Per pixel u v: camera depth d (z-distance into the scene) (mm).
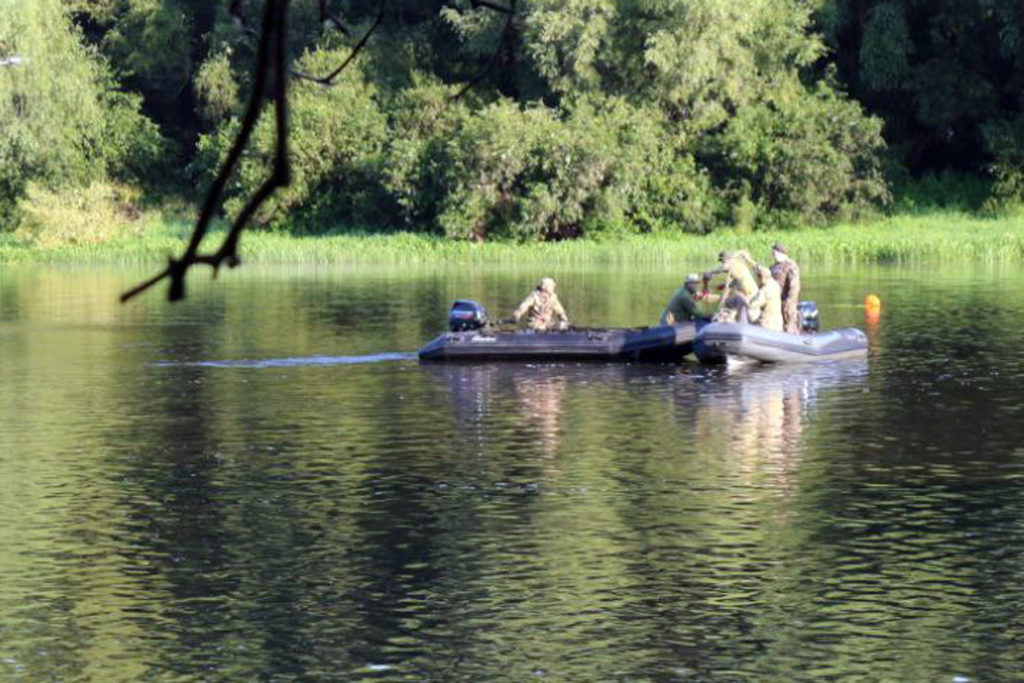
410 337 108812
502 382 86125
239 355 99500
